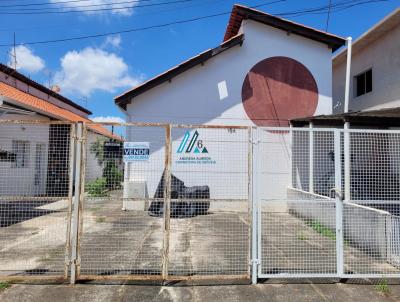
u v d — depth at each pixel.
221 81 11.71
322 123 10.34
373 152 6.98
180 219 9.16
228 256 6.09
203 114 11.58
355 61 13.97
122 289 4.62
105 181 6.69
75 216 4.86
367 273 5.25
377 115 8.45
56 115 13.52
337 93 15.63
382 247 5.98
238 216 9.53
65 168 7.30
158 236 7.47
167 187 4.98
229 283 4.88
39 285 4.71
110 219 9.13
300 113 11.98
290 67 12.05
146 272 5.22
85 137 4.98
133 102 11.45
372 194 6.94
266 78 11.94
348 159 7.12
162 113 11.48
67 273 4.91
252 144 5.12
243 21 11.96
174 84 11.55
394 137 6.83
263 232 7.80
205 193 9.55
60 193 7.16
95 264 5.58
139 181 10.50
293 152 10.55
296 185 10.41
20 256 6.02
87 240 7.12
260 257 4.99
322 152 9.42
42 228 8.18
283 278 5.09
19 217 8.84
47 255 6.08
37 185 7.76
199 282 4.89
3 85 14.41
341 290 4.70
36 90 18.73
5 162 8.50
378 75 12.29
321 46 12.16
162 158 11.16
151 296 4.42
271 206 9.39
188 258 5.97
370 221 6.36
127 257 5.98
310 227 8.12
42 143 7.83
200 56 11.40
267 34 12.03
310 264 5.67
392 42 11.50
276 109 11.91
